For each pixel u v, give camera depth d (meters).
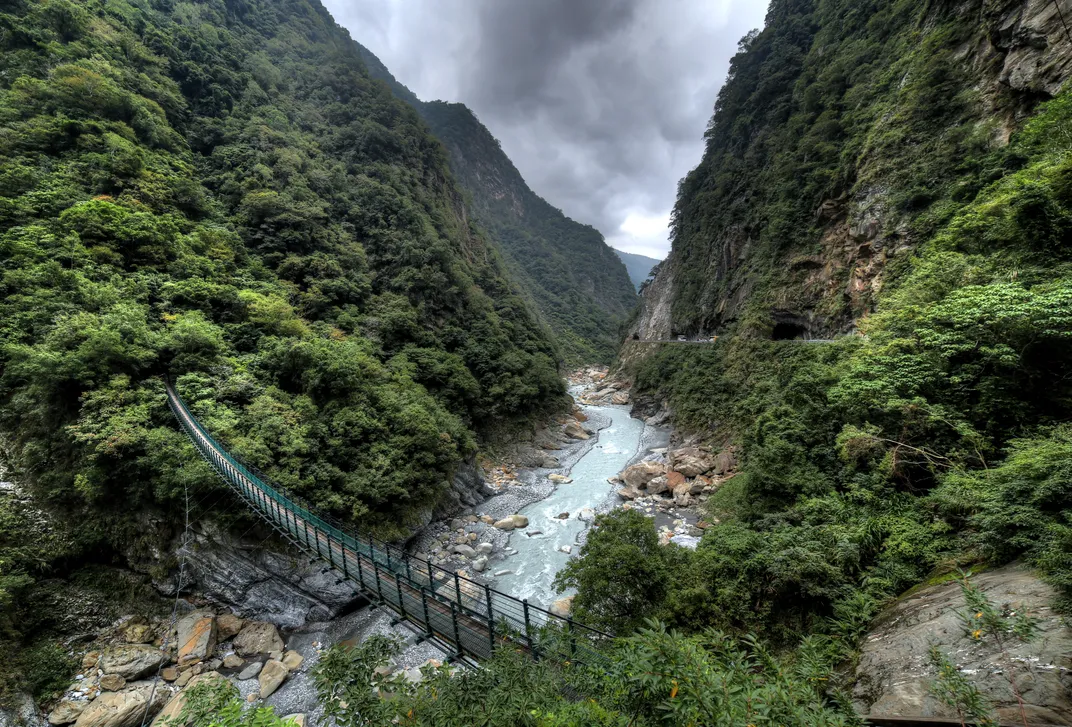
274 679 12.28
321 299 27.50
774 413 16.11
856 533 8.70
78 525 13.97
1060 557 4.66
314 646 13.81
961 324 9.33
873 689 4.88
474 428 31.11
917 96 23.36
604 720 3.19
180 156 30.34
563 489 26.86
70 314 16.50
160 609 14.05
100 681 11.73
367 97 51.72
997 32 19.39
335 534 12.24
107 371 15.78
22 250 17.59
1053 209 9.84
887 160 24.27
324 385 20.61
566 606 14.77
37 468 14.26
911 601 6.44
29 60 26.03
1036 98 17.12
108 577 13.93
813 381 14.45
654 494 24.39
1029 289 9.16
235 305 22.42
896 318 12.18
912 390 9.85
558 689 4.49
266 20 58.97
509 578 17.11
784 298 31.52
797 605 8.22
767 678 3.70
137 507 14.58
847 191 27.94
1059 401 8.21
